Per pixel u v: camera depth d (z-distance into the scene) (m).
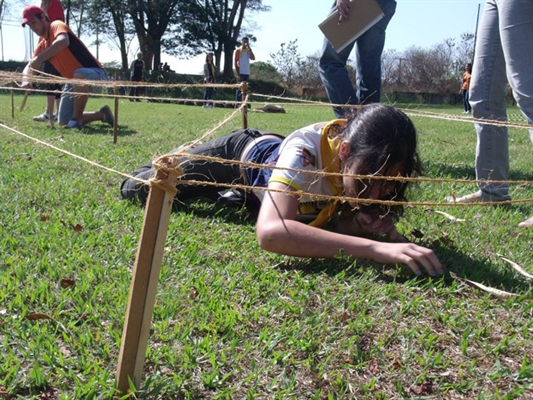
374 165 2.29
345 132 2.41
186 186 3.24
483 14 3.67
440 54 20.66
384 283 2.39
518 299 2.25
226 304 2.15
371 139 2.29
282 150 2.56
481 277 2.45
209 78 20.06
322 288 2.33
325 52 5.36
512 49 3.29
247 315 2.10
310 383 1.74
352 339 1.93
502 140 3.67
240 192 3.21
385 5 5.05
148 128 8.07
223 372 1.77
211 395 1.67
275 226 2.37
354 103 5.39
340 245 2.35
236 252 2.70
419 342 1.95
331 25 4.05
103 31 42.50
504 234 3.11
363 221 2.69
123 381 1.61
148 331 1.59
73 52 7.41
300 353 1.88
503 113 3.67
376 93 5.38
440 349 1.93
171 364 1.79
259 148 2.98
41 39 7.82
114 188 3.84
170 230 2.95
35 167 4.34
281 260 2.60
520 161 5.99
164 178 1.48
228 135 3.19
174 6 40.22
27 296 2.18
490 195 3.73
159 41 40.59
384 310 2.17
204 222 3.16
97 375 1.70
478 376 1.78
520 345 1.95
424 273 2.46
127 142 6.16
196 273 2.43
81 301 2.13
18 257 2.54
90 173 4.24
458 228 3.15
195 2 40.25
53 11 8.08
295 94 22.50
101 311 2.08
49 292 2.21
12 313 2.07
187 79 30.58
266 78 32.00
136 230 2.96
